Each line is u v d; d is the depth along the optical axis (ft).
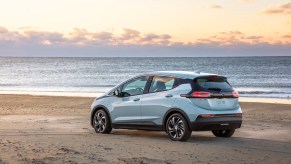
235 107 40.27
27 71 403.54
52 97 103.40
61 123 55.01
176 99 39.42
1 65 642.63
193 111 38.24
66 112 71.61
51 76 304.71
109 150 33.55
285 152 34.09
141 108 41.98
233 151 34.12
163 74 41.60
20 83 221.87
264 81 226.17
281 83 208.95
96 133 45.44
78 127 50.78
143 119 41.86
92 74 339.57
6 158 29.96
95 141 38.45
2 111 73.82
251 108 77.30
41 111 73.61
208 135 44.34
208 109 38.55
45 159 29.71
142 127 42.06
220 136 43.11
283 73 317.42
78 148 34.24
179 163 29.14
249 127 51.75
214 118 38.55
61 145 35.70
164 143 37.83
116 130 48.11
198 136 43.37
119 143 37.35
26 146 34.99
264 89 164.14
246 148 35.73
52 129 48.52
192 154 32.48
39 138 40.14
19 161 29.01
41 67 534.78
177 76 40.47
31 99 99.30
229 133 42.42
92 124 46.42
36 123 54.85
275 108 77.00
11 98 101.91
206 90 38.73
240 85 194.39
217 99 39.14
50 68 496.23
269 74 303.68
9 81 240.94
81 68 487.61
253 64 549.95
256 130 48.91
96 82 231.71
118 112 43.86
